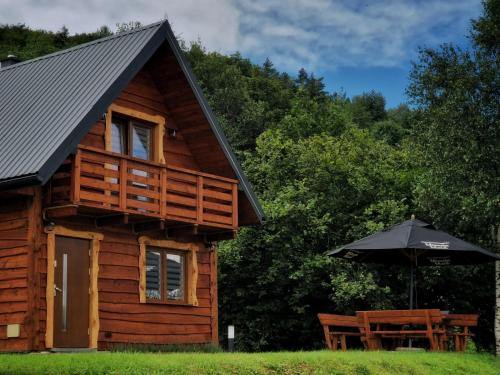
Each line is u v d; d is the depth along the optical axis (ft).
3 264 55.42
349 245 60.44
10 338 54.24
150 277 65.31
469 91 70.59
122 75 57.98
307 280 89.35
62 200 55.42
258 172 103.09
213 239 70.44
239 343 99.25
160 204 60.64
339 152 97.55
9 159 53.21
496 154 69.36
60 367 37.24
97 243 59.98
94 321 58.75
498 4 71.00
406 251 63.93
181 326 66.90
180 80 66.33
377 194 93.71
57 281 56.70
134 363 38.68
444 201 74.33
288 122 134.72
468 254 64.18
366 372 45.93
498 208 69.00
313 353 48.57
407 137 76.74
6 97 63.16
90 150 55.26
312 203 90.74
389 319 57.21
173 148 69.05
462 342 61.57
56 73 63.21
